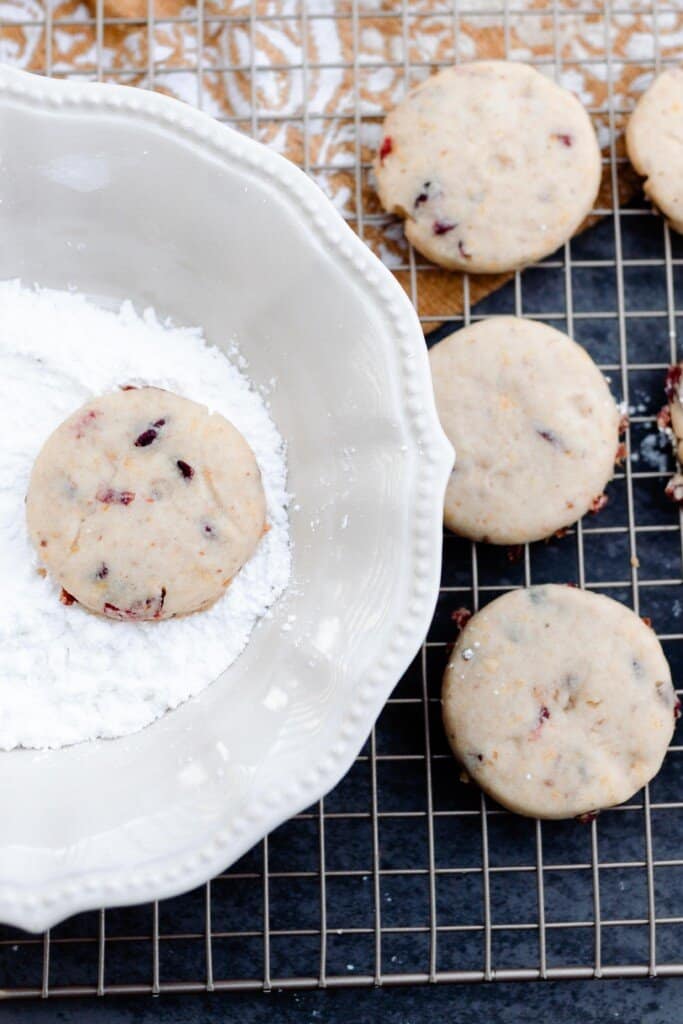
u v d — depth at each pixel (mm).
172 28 532
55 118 460
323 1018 518
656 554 528
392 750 521
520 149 514
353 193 531
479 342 513
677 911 521
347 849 520
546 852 521
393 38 536
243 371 483
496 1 536
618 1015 520
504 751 502
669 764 525
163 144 463
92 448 467
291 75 532
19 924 447
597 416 510
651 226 532
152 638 470
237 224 469
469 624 509
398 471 460
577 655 504
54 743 467
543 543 528
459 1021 519
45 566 466
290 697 465
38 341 471
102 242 478
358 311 463
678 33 536
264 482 478
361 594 463
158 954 518
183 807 458
